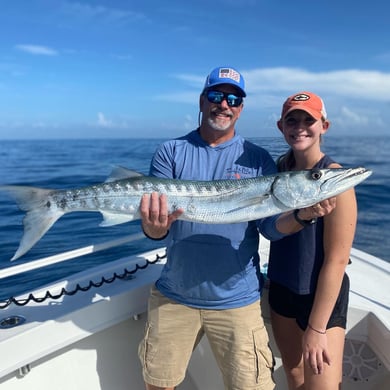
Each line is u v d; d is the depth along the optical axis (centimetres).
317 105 135
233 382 139
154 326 146
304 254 136
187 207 145
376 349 147
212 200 145
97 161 1329
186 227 144
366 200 607
